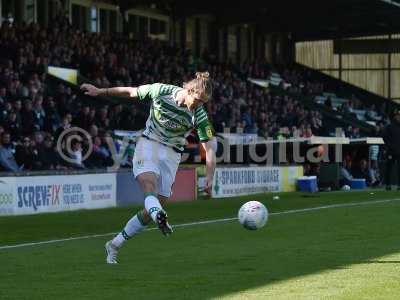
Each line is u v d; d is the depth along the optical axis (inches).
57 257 746.8
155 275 627.5
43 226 1098.1
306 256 740.7
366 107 3476.9
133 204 1589.6
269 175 2017.7
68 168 1553.9
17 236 964.0
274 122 2514.8
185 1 2984.7
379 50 3663.9
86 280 605.9
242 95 2647.6
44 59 1967.3
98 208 1471.5
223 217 1231.5
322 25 3444.9
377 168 2370.8
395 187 2283.5
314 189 2097.7
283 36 3735.2
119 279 608.7
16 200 1310.3
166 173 660.7
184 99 641.0
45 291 559.8
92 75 2103.8
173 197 1663.4
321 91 3410.4
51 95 1882.4
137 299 527.8
